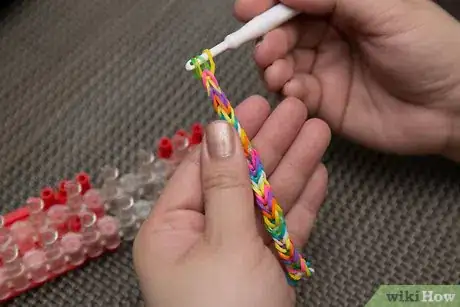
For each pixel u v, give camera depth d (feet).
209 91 1.49
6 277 1.68
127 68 1.96
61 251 1.70
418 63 1.64
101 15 2.04
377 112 1.75
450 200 1.80
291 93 1.67
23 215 1.73
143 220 1.75
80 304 1.71
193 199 1.52
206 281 1.40
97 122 1.89
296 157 1.61
